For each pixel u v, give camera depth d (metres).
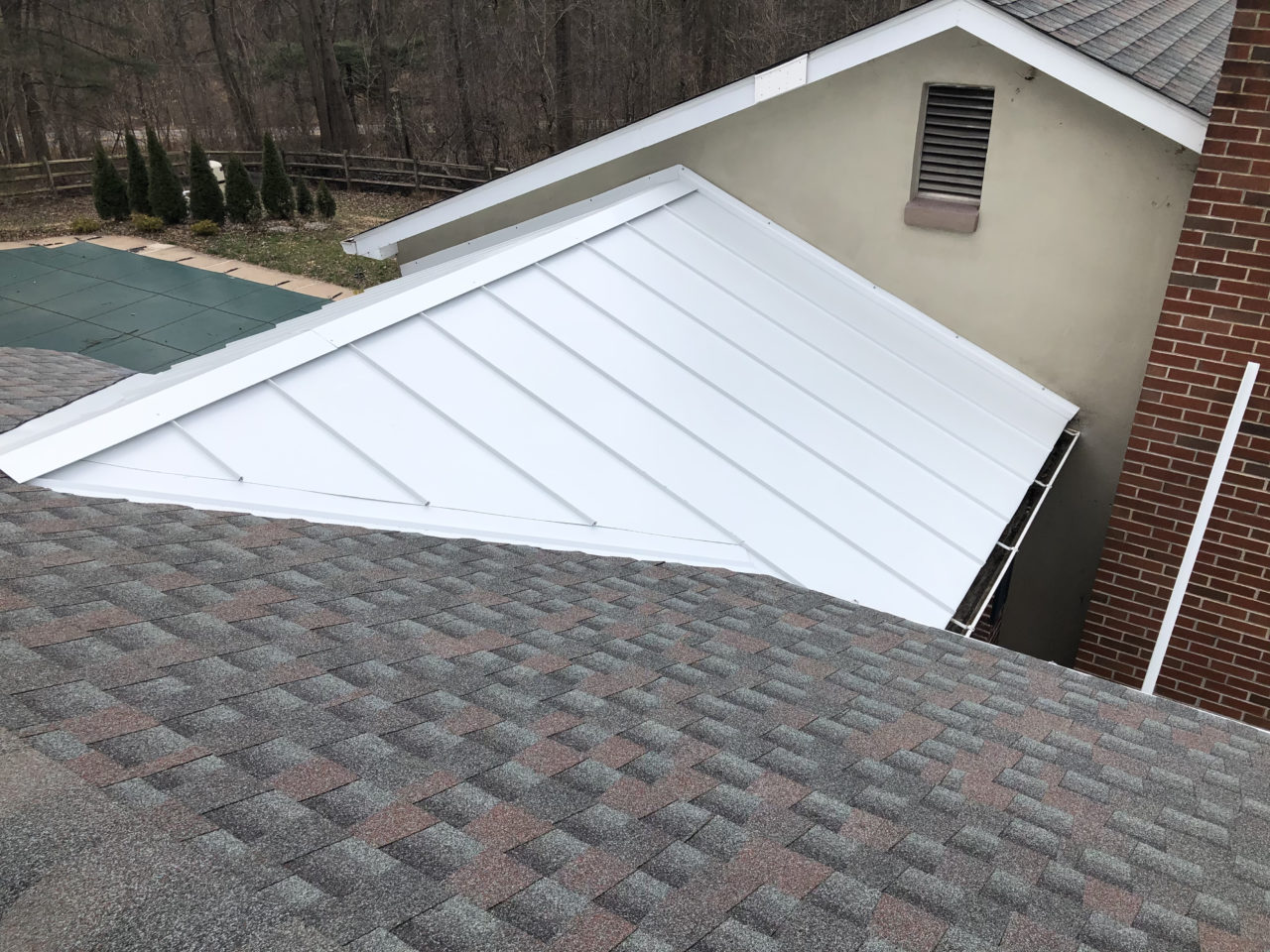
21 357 12.02
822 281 10.79
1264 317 7.97
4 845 2.46
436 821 3.33
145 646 4.26
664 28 36.69
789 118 10.72
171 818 2.93
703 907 3.16
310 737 3.79
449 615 5.55
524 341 8.74
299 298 24.38
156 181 28.94
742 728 4.82
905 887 3.63
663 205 11.21
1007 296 10.19
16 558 4.93
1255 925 3.89
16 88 35.66
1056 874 3.98
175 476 6.47
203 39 44.41
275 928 2.30
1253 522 8.57
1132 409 9.98
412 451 7.33
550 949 2.76
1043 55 8.63
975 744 5.18
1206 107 8.01
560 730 4.37
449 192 35.19
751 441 8.27
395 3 40.28
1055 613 11.29
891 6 34.38
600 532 7.25
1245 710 9.14
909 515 7.87
